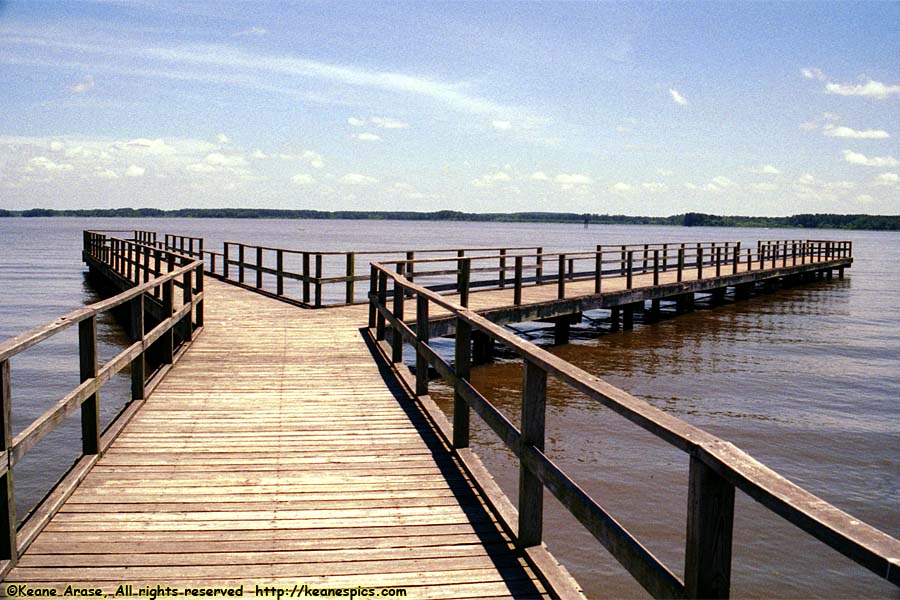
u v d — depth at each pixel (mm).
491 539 3855
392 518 4117
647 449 8789
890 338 18719
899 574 1252
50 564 3459
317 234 155875
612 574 5828
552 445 8891
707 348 16359
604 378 12922
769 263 33062
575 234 196625
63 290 29453
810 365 14805
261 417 6191
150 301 13633
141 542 3729
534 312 14406
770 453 9039
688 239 147375
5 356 3117
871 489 7898
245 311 13195
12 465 3340
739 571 6012
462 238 133125
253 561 3553
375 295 10445
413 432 5832
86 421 4898
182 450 5262
